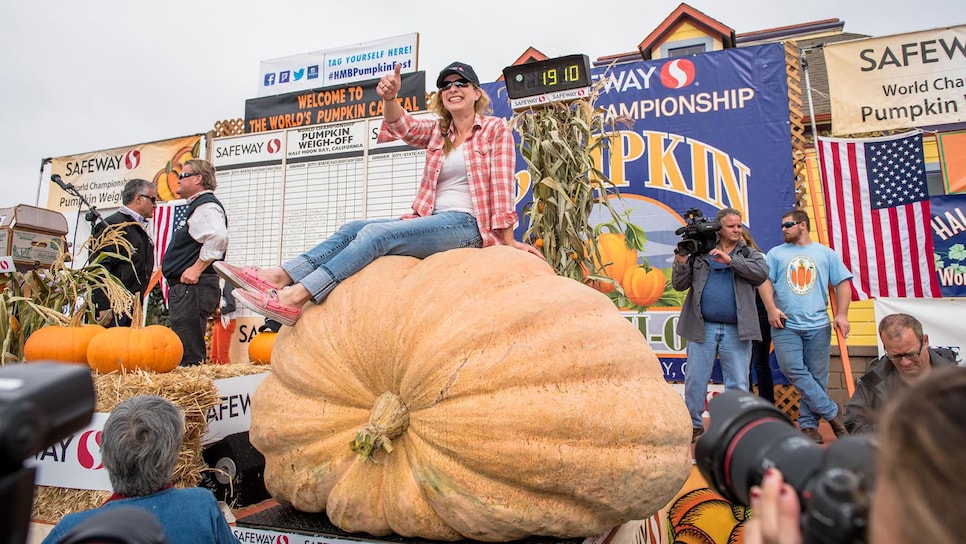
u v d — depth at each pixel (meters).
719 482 0.98
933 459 0.59
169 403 1.97
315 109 7.25
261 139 7.27
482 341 1.96
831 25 11.97
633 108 5.81
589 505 1.93
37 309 3.43
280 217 7.13
